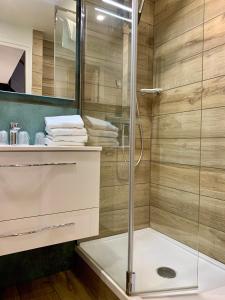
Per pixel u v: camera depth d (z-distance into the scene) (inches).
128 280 45.4
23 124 57.1
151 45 77.6
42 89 59.5
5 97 55.0
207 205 61.4
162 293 45.6
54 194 44.3
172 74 71.6
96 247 55.4
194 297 45.3
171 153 71.7
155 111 77.4
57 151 44.3
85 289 52.5
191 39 65.9
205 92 62.1
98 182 49.9
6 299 48.4
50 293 50.8
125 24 55.7
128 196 51.5
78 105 64.9
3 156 39.0
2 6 55.4
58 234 44.9
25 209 41.4
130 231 49.0
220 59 58.4
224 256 57.1
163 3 74.9
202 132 62.9
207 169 61.7
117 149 55.1
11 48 56.1
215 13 59.5
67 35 63.4
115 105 57.1
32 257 56.5
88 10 64.1
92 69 63.2
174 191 70.4
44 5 60.0
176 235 67.4
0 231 39.3
